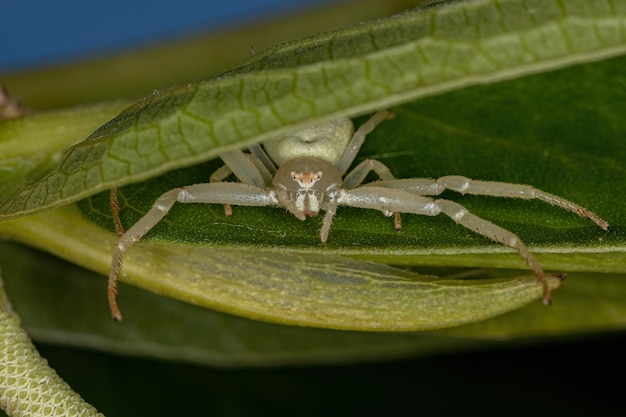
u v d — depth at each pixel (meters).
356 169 0.11
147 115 0.10
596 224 0.11
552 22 0.10
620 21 0.10
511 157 0.11
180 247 0.11
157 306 0.12
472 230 0.11
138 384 0.12
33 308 0.12
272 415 0.12
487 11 0.10
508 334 0.11
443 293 0.11
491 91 0.11
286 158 0.11
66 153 0.10
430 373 0.12
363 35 0.10
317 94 0.10
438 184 0.11
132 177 0.10
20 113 0.11
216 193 0.11
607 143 0.11
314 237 0.11
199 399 0.12
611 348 0.12
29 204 0.10
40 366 0.11
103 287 0.12
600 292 0.11
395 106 0.11
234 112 0.10
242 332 0.12
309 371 0.12
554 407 0.12
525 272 0.11
